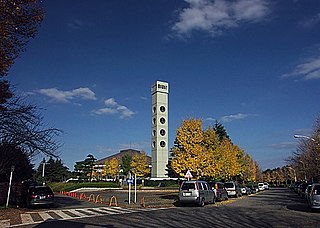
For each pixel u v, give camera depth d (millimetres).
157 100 65125
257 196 45438
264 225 14438
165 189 55156
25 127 20141
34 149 20719
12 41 11133
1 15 10438
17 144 22219
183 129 34375
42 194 24781
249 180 83500
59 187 63750
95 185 61250
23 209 23719
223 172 49812
